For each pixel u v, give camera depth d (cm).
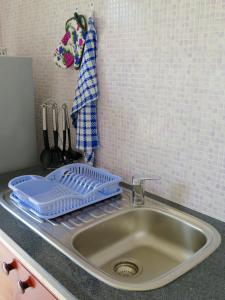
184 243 122
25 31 197
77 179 150
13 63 166
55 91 185
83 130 161
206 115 116
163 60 126
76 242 112
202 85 115
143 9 129
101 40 150
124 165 154
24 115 176
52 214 122
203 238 114
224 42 106
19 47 206
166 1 120
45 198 137
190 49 116
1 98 165
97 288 84
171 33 121
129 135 148
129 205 135
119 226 128
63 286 85
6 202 135
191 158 125
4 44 219
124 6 136
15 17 203
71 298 81
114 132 155
